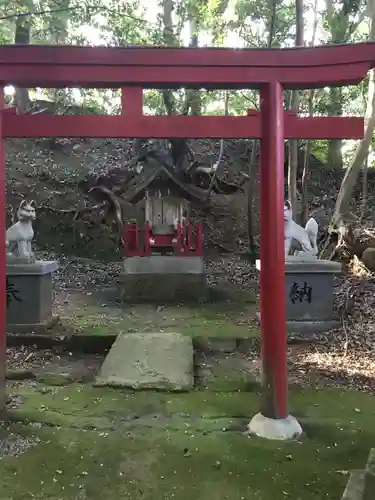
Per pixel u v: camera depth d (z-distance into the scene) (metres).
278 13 12.24
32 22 12.41
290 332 7.95
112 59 4.52
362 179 15.95
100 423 4.95
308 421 5.08
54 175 16.08
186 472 4.02
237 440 4.59
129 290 10.47
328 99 12.61
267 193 4.70
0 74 4.56
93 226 14.91
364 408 5.46
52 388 5.99
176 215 11.64
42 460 4.17
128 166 15.79
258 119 4.70
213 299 10.69
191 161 15.56
